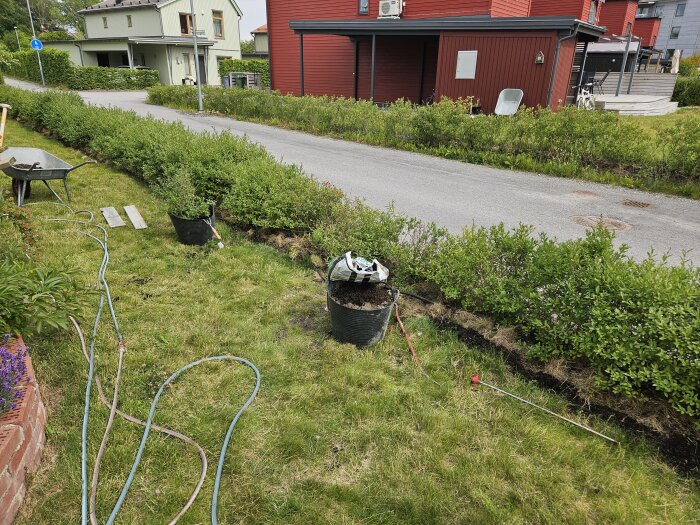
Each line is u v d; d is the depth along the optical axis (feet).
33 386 7.91
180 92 60.39
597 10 67.46
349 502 7.38
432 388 9.89
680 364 8.42
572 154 28.76
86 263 15.17
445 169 29.99
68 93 42.34
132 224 18.83
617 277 9.46
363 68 61.41
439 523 7.07
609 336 9.09
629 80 72.23
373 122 38.91
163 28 103.76
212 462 7.98
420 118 35.06
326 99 45.73
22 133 39.55
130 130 26.81
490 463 8.07
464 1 51.34
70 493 7.23
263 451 8.23
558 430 8.90
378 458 8.19
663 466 8.14
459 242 12.82
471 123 32.48
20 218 14.47
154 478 7.64
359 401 9.43
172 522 6.91
